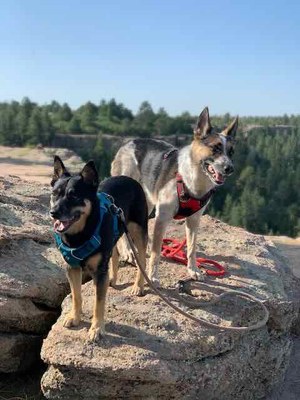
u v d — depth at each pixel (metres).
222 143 1.64
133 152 1.89
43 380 1.35
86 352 1.31
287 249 3.69
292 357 1.88
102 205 1.35
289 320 1.69
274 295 1.69
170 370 1.30
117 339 1.35
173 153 1.75
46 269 1.68
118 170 1.92
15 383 1.56
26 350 1.56
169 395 1.33
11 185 2.52
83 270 1.40
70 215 1.24
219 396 1.44
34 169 8.80
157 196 1.74
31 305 1.57
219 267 1.81
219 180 1.61
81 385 1.32
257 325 1.51
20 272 1.62
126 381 1.30
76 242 1.28
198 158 1.64
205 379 1.37
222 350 1.43
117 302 1.51
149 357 1.31
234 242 2.12
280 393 1.66
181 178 1.65
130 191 1.54
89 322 1.41
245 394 1.54
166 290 1.61
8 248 1.71
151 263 1.64
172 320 1.45
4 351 1.50
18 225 1.90
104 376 1.30
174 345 1.36
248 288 1.69
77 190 1.26
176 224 2.39
